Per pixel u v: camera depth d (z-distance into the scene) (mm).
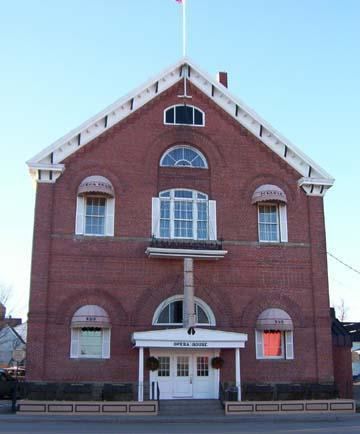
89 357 28609
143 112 32188
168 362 29516
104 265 29703
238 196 32031
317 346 30562
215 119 32938
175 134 32250
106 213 30484
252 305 30562
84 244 29781
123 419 24828
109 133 31469
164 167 31719
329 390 30078
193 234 31094
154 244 29875
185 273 28969
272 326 29594
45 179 30172
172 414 26766
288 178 32812
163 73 32594
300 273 31500
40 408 26047
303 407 27891
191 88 33125
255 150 32875
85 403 26203
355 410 28641
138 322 29344
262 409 27438
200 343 28375
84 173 30703
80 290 29172
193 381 29484
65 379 28094
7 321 77688
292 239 31891
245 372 29672
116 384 28406
